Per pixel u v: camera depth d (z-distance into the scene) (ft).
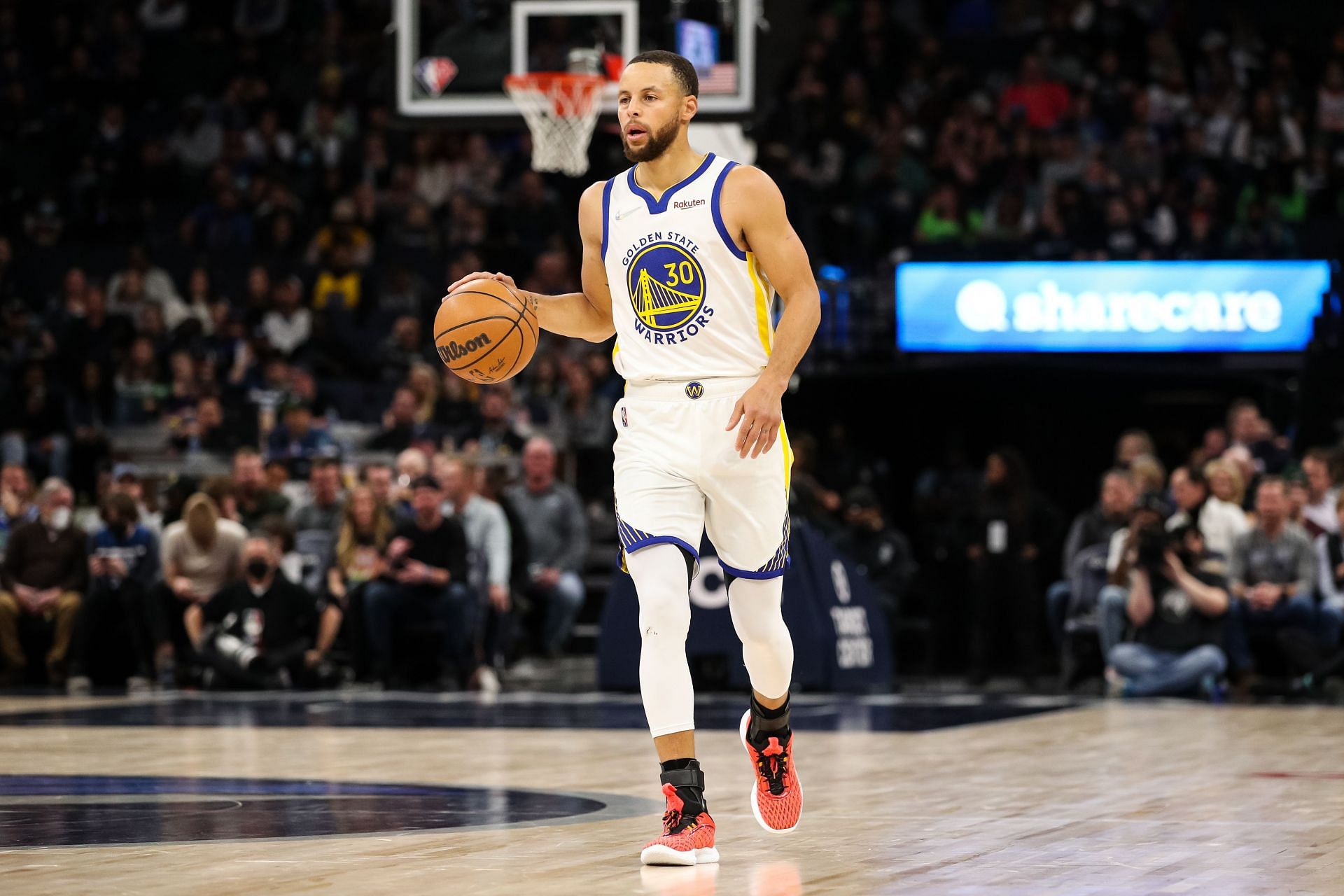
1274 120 101.50
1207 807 26.07
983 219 98.43
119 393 83.35
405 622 62.44
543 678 66.49
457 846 21.74
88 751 36.91
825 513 67.56
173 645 63.26
